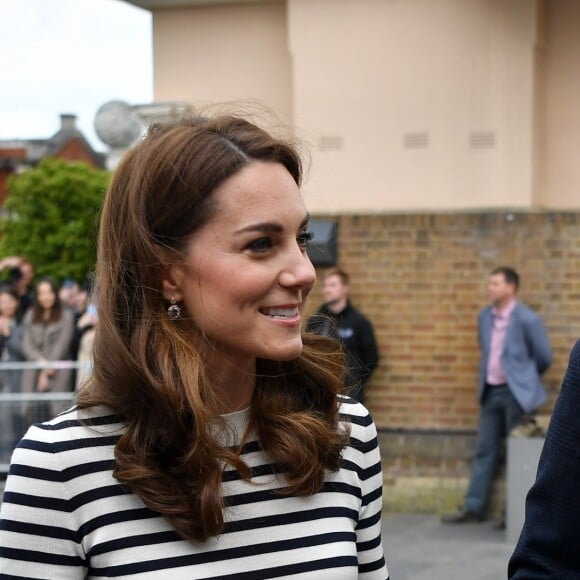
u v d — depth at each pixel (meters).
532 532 1.96
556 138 7.95
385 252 7.83
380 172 7.91
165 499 1.88
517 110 7.67
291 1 7.99
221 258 1.92
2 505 1.92
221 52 8.48
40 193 18.36
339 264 7.89
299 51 8.01
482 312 7.57
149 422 1.92
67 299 11.05
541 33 7.74
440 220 7.75
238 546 1.94
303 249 2.04
